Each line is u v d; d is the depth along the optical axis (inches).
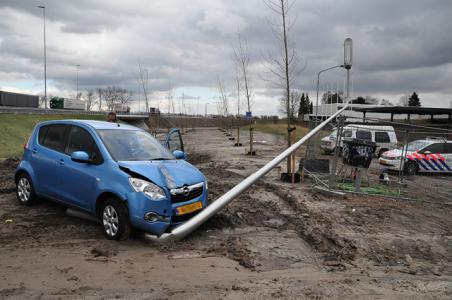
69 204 251.9
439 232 280.8
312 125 531.8
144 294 153.9
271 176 510.6
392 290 172.1
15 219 258.1
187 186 232.2
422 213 336.5
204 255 207.5
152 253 205.8
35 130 292.2
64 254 198.2
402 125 475.8
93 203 232.7
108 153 235.8
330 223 282.5
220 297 153.3
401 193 414.9
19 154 935.7
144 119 2738.7
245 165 628.1
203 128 2495.1
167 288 161.6
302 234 255.9
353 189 414.9
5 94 1998.0
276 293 159.5
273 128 2036.2
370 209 334.0
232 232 253.0
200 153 831.7
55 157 262.4
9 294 149.9
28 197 287.0
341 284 175.8
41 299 146.4
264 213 302.7
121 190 217.2
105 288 158.9
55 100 2709.2
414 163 479.8
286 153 273.1
